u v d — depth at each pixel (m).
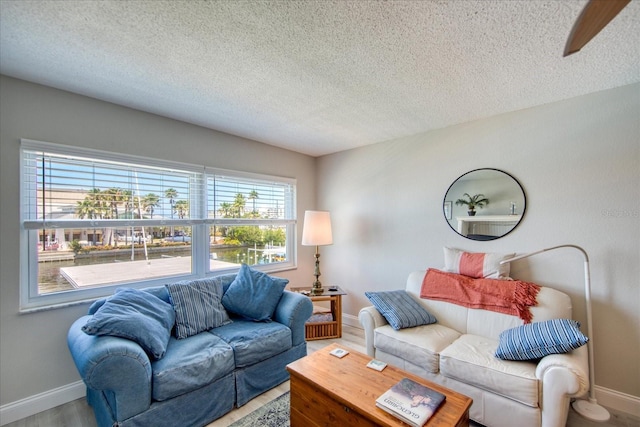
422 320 2.36
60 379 2.02
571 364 1.49
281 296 2.58
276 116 2.62
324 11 1.32
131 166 2.45
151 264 2.57
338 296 3.17
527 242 2.37
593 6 0.77
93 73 1.87
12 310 1.86
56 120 2.05
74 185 2.16
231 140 3.13
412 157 3.11
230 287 2.56
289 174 3.76
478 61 1.73
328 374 1.63
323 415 1.52
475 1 1.25
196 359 1.79
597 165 2.09
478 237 2.61
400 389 1.45
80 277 2.18
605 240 2.06
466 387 1.81
